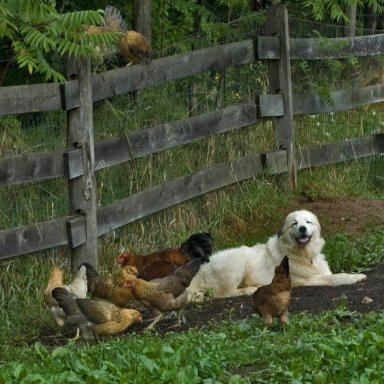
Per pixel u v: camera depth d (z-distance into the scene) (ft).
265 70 53.88
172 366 26.68
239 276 42.86
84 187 41.47
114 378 25.94
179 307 36.45
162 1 58.54
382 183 57.67
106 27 44.11
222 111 49.78
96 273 38.19
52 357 29.60
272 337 31.07
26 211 40.70
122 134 44.50
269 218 50.29
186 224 48.01
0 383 26.14
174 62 46.98
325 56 55.98
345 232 49.14
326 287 42.11
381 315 32.19
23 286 39.78
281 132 53.42
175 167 48.11
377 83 59.67
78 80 40.91
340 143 56.54
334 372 25.53
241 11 59.82
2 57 53.98
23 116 43.98
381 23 73.51
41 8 30.63
